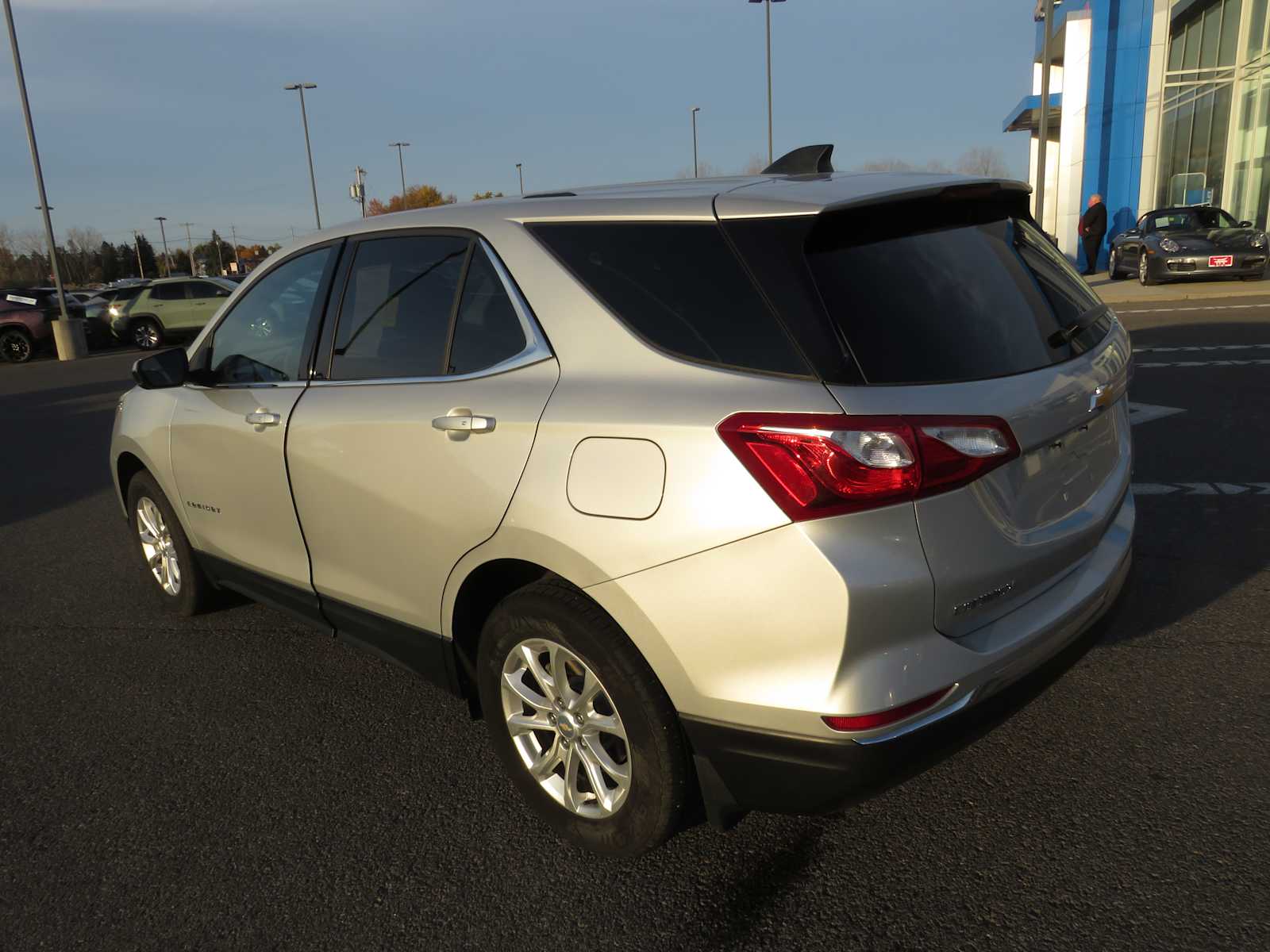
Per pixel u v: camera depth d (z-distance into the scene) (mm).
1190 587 4055
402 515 2727
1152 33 24328
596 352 2350
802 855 2518
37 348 22172
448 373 2682
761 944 2215
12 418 11922
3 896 2531
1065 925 2209
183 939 2342
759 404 2029
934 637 2045
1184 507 5078
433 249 2846
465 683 2809
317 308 3189
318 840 2715
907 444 1955
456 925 2338
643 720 2250
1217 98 24172
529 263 2543
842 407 1960
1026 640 2209
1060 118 27406
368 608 3004
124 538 5949
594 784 2445
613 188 2721
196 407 3645
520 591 2467
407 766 3088
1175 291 16406
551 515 2293
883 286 2131
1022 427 2150
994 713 2180
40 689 3783
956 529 2049
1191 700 3162
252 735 3338
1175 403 7520
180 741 3324
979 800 2703
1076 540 2428
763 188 2342
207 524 3773
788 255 2100
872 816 2666
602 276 2396
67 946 2336
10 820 2893
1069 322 2525
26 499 7234
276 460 3182
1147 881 2332
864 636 1965
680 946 2230
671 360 2215
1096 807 2639
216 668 3900
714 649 2080
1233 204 23781
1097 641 2533
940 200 2348
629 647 2248
